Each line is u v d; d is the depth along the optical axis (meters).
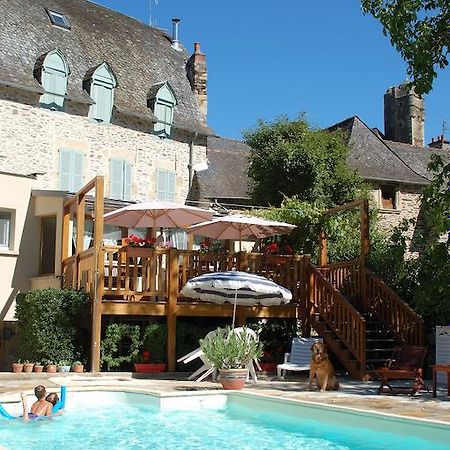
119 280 14.22
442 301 14.30
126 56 27.61
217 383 12.77
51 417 9.91
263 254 15.70
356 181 26.62
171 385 12.36
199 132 27.12
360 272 16.02
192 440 8.52
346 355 14.21
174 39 31.14
